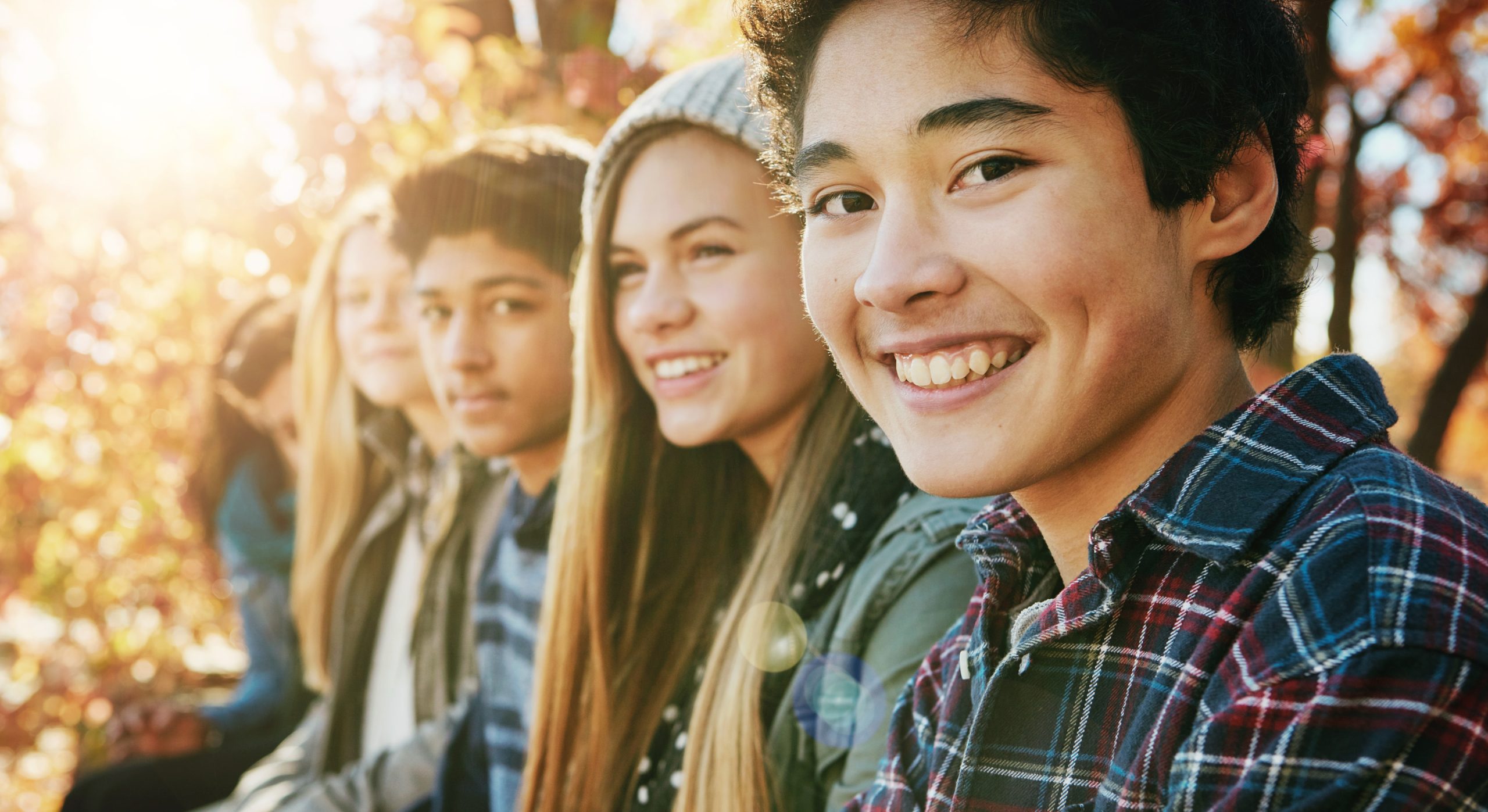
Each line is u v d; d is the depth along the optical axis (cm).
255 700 296
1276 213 83
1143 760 70
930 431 80
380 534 243
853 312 85
